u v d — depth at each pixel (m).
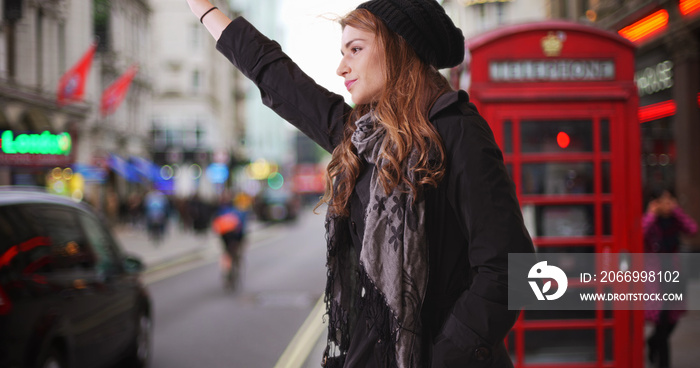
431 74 1.36
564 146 4.41
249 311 9.84
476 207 1.18
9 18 20.81
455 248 1.26
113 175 33.19
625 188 4.38
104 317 5.20
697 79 11.42
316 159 91.50
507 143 4.40
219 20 1.61
